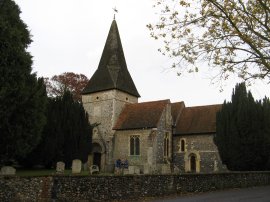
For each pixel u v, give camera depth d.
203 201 14.87
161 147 34.72
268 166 29.42
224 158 30.52
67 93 33.03
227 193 18.59
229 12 11.31
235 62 11.88
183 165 35.38
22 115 22.41
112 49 41.44
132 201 15.20
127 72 41.94
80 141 32.38
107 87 38.78
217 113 31.84
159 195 16.89
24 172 26.03
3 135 21.59
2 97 20.28
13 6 23.69
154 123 34.28
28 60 22.83
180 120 37.84
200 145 34.75
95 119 39.38
